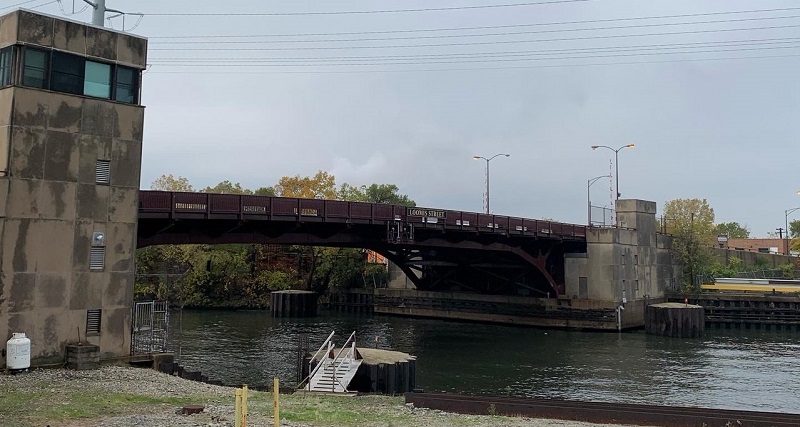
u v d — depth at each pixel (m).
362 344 60.03
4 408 18.59
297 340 60.00
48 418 17.39
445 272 87.44
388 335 68.12
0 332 25.72
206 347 54.59
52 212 27.34
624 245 79.50
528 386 41.00
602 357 53.91
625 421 21.42
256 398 24.50
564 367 48.56
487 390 39.53
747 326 79.12
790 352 57.59
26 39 26.92
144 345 33.69
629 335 71.31
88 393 22.25
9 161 26.20
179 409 19.94
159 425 16.69
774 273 108.38
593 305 75.69
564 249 81.00
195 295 95.69
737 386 41.31
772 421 20.47
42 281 26.94
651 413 21.36
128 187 29.97
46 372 25.94
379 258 118.50
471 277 89.44
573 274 79.69
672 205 115.75
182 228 42.66
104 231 29.02
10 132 26.27
